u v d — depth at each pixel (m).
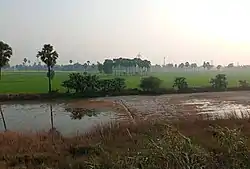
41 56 62.16
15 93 57.59
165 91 66.06
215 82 71.62
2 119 34.28
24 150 15.21
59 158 13.62
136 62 154.12
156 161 7.58
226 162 8.37
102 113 37.78
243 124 19.69
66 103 49.72
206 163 8.17
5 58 62.84
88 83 60.72
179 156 7.57
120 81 63.97
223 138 8.98
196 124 20.36
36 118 34.72
